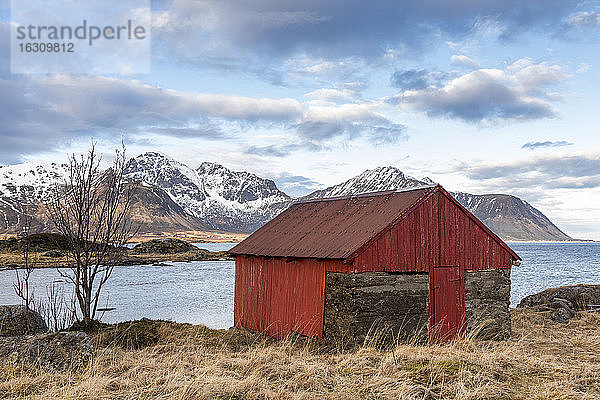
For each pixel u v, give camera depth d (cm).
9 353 1112
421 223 1786
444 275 1823
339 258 1655
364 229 1777
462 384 1018
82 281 1748
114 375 1066
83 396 898
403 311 1716
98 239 1792
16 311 1630
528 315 2283
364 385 1027
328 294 1753
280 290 2031
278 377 1056
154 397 903
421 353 1314
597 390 1060
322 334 1766
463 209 1891
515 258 2008
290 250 1978
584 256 14988
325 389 992
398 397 947
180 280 5478
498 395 995
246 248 2306
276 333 2027
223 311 3259
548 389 1037
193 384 950
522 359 1284
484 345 1650
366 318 1644
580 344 1670
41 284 4381
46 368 1073
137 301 3684
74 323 1783
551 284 5625
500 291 1955
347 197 2244
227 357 1300
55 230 1819
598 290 2816
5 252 7925
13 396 915
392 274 1714
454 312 1833
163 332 1788
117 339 1631
